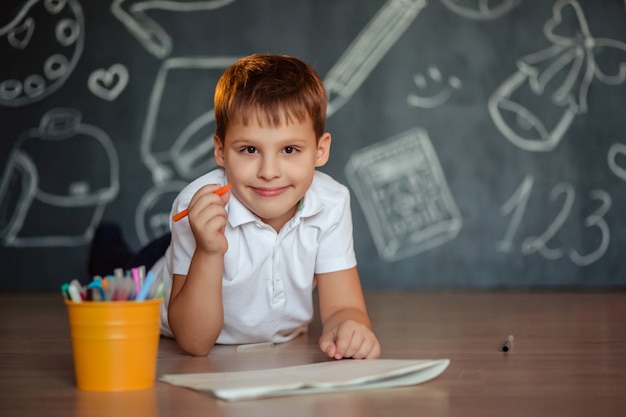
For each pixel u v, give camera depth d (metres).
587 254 3.95
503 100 3.95
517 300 3.25
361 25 3.92
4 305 3.10
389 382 1.29
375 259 3.92
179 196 1.71
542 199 3.95
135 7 3.89
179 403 1.16
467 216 3.94
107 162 3.88
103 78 3.89
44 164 3.87
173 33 3.91
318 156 1.67
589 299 3.28
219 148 1.62
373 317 2.56
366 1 3.92
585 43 3.97
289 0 3.92
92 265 3.82
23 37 3.88
